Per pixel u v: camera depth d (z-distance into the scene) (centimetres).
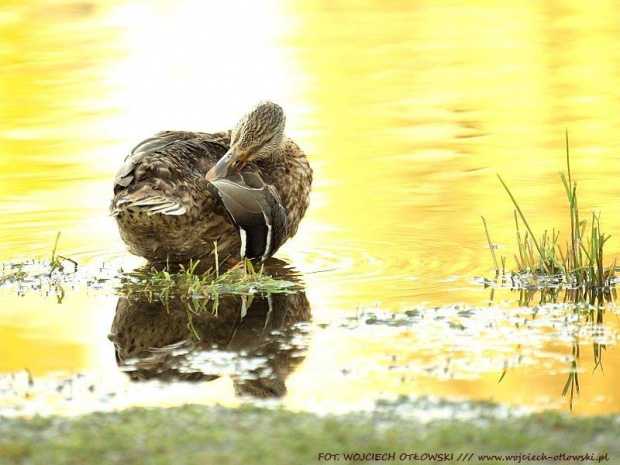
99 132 2795
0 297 1745
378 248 2005
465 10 4294
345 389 1294
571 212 1797
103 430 1048
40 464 976
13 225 2141
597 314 1603
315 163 2562
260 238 1880
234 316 1633
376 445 1003
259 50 3672
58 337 1550
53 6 4159
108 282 1827
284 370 1377
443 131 2838
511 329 1531
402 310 1634
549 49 3703
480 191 2344
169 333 1565
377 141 2748
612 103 3067
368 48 3731
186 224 1836
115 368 1409
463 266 1883
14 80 3300
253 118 2011
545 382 1315
